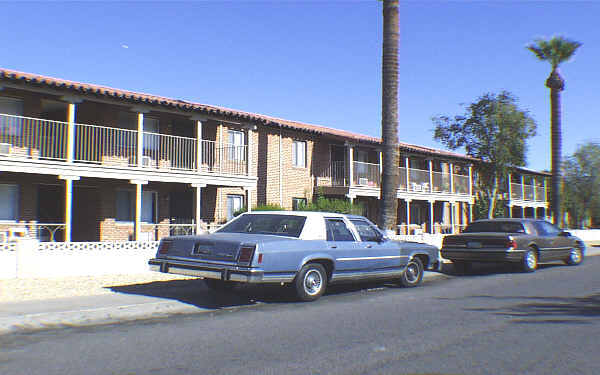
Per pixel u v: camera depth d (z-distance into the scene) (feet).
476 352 18.16
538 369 16.19
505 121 82.64
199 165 60.03
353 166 89.51
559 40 92.22
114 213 60.29
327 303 28.96
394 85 53.98
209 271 26.96
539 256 48.83
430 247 37.93
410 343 19.44
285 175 78.02
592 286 36.73
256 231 30.53
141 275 40.16
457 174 111.65
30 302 27.09
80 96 50.21
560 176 94.43
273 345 19.11
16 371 15.83
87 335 20.86
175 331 21.59
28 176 54.34
